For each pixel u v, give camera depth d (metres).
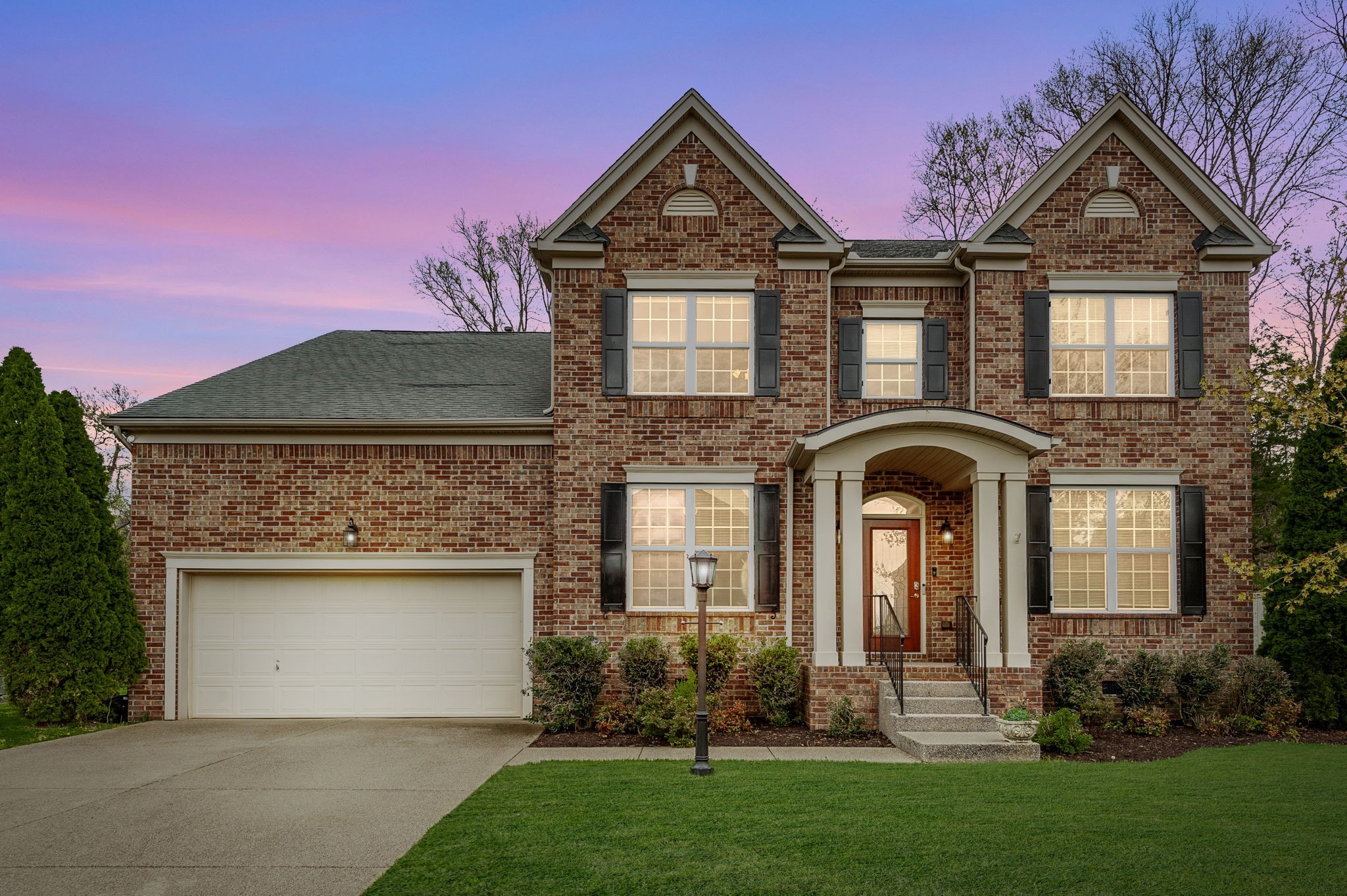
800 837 7.50
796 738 12.82
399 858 7.34
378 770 10.78
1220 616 14.45
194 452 15.38
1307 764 10.84
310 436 15.41
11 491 14.49
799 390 14.92
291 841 7.84
